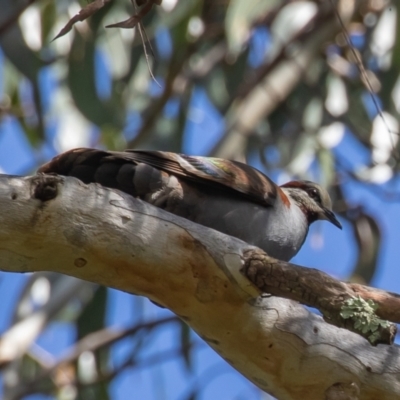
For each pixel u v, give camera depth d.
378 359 7.77
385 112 13.90
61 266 7.05
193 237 7.25
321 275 7.08
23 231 6.70
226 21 11.62
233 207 9.20
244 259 7.27
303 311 7.75
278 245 9.67
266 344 7.65
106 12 12.66
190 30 13.09
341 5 13.91
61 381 13.76
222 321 7.54
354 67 14.64
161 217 7.23
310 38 14.10
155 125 14.26
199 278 7.30
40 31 13.02
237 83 14.55
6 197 6.63
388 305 7.04
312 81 14.90
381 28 13.98
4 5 12.52
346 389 7.70
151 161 8.71
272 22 14.42
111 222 7.00
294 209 10.05
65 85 13.94
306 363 7.70
